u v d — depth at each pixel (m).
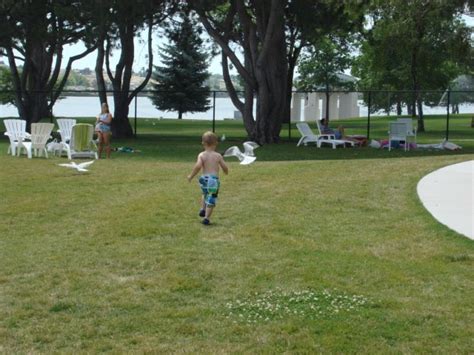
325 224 9.30
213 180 9.36
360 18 32.03
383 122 48.91
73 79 82.50
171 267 7.23
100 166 16.95
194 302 6.14
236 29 34.47
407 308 5.87
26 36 29.28
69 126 21.22
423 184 12.54
